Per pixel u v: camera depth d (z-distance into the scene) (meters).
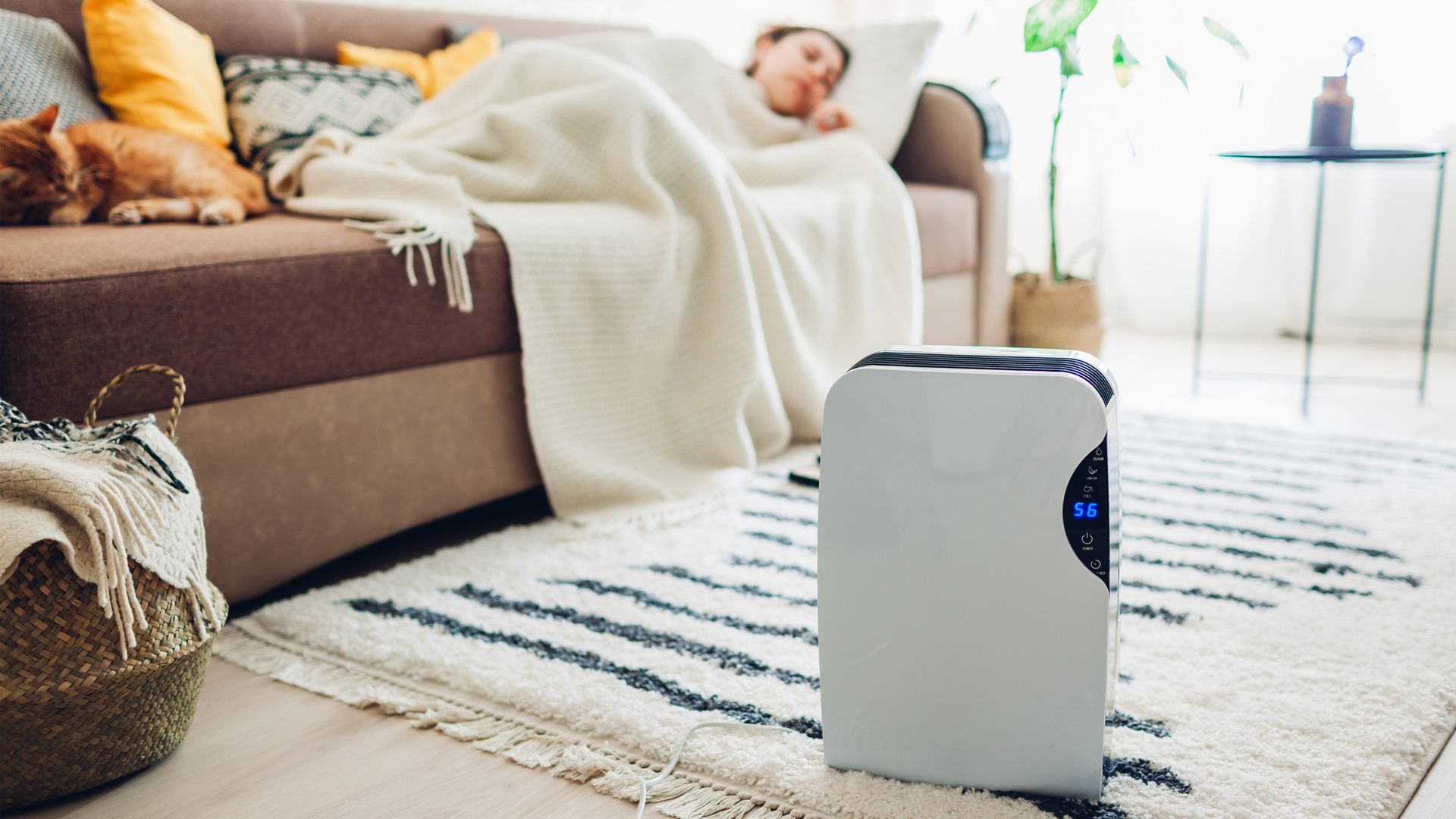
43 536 0.83
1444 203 2.85
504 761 0.99
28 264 1.11
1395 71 2.71
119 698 0.91
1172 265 3.27
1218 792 0.86
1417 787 0.87
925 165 2.63
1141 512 1.60
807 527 1.54
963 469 0.82
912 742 0.90
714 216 1.79
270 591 1.41
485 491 1.58
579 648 1.17
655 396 1.75
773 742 0.98
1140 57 3.08
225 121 1.89
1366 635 1.15
